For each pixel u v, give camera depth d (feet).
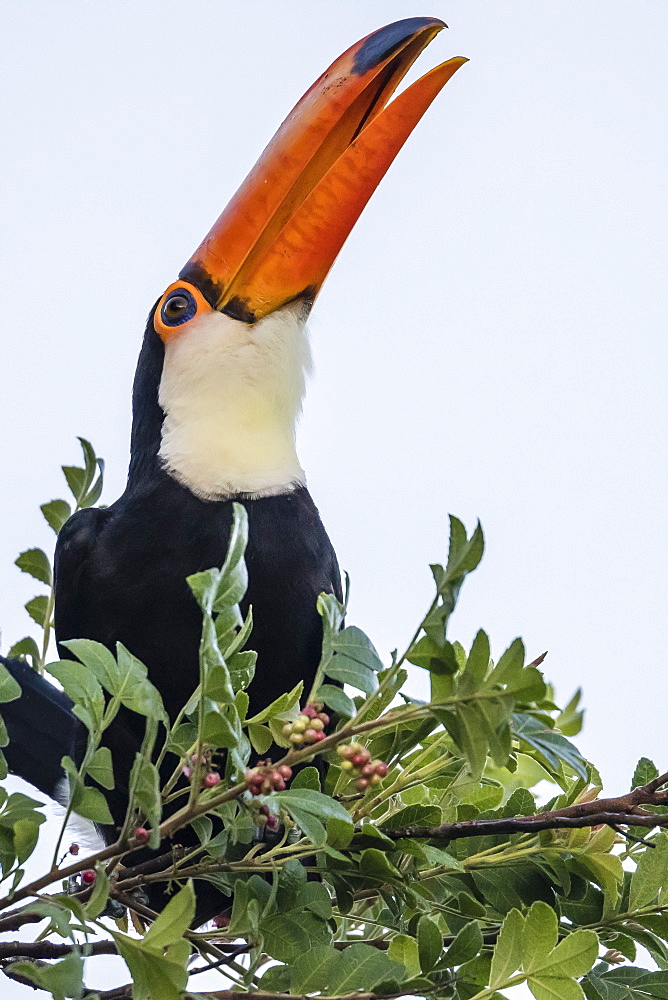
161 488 33.12
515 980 21.27
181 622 31.76
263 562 32.17
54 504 34.45
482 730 20.24
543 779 31.01
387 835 23.45
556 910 24.79
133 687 21.62
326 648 21.90
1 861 22.36
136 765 20.66
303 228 36.09
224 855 23.49
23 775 34.06
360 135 36.24
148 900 30.50
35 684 33.94
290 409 35.04
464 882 24.89
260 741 22.36
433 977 21.72
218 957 23.07
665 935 24.27
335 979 21.40
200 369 34.60
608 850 24.56
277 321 35.40
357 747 20.47
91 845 33.65
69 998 21.42
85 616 32.83
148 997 20.06
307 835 19.81
